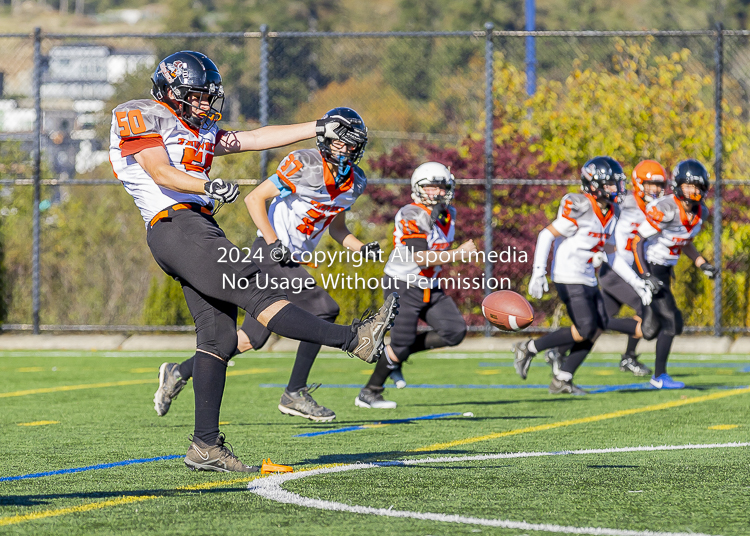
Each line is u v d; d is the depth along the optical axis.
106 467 14.23
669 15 145.12
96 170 57.06
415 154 47.88
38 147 38.34
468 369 30.94
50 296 42.22
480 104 61.78
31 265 42.03
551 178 40.72
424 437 17.31
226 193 12.31
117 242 42.91
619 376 28.77
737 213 39.56
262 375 29.25
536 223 38.56
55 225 42.62
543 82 45.84
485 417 20.08
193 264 12.91
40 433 18.00
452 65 86.25
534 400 23.05
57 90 106.31
